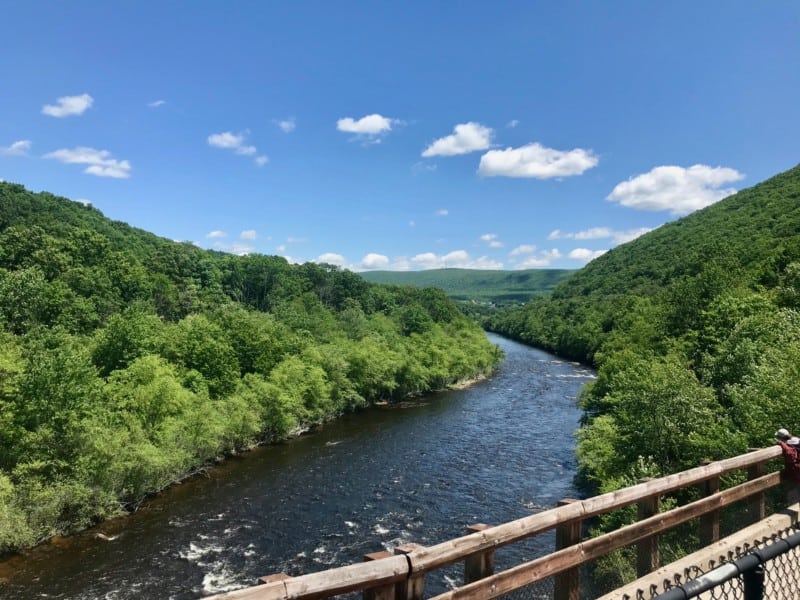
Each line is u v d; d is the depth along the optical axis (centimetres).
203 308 8412
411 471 3512
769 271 5306
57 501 2503
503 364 9606
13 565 2245
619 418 3209
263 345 5419
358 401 5816
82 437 2750
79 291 6750
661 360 4016
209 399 4112
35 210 9956
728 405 2908
